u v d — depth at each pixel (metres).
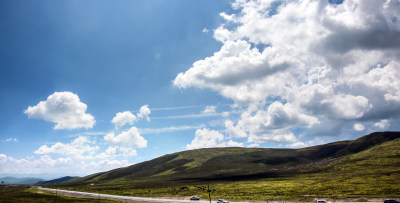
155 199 96.44
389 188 84.25
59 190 161.88
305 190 96.19
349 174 126.81
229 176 188.88
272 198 85.31
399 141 185.75
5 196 100.00
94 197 109.88
